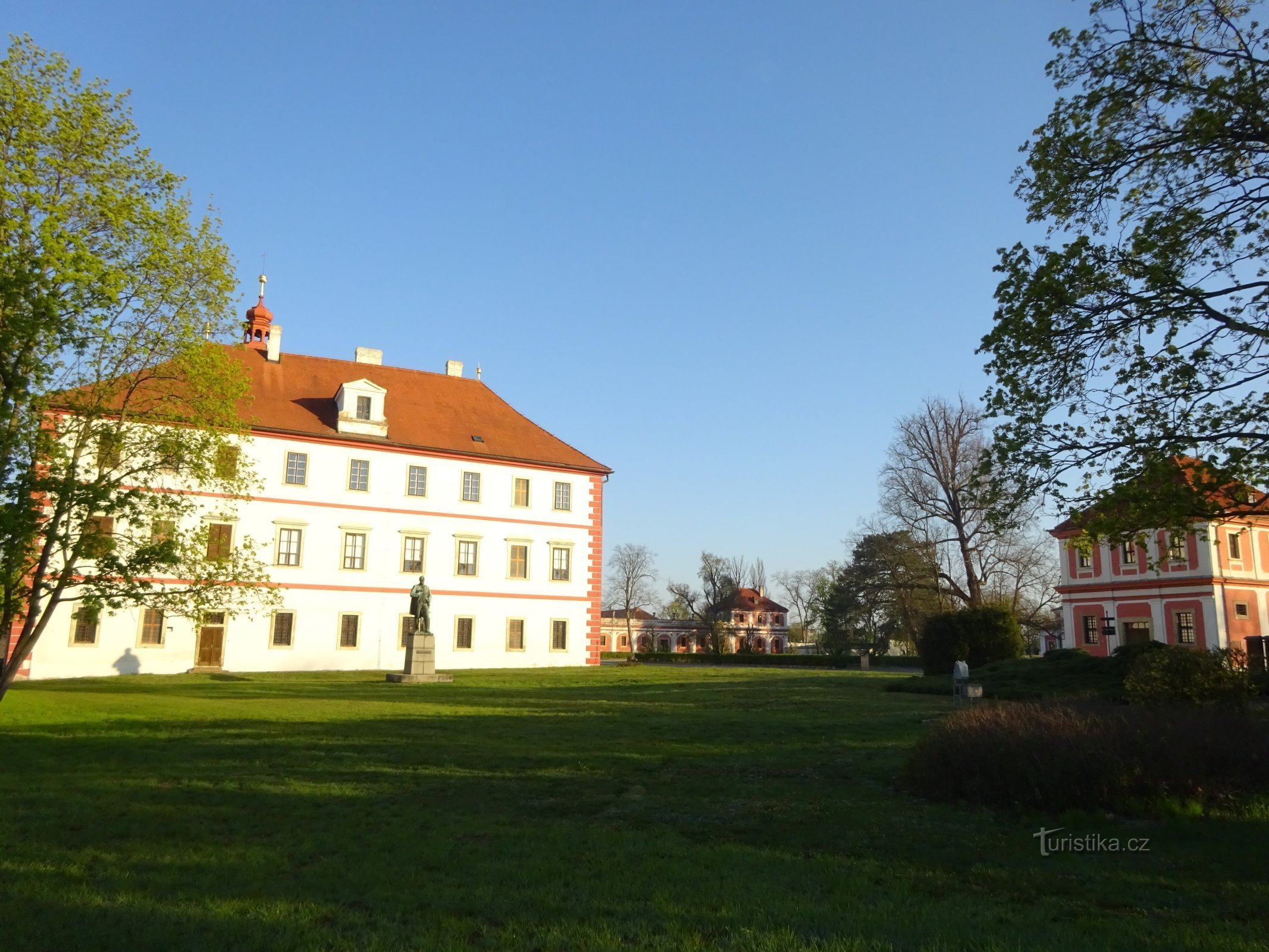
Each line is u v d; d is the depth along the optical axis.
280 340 47.12
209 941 6.05
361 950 5.90
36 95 19.17
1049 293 12.48
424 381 51.06
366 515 44.41
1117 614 51.03
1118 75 12.53
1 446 17.64
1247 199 12.17
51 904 6.84
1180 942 6.02
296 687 30.80
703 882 7.53
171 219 20.19
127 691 27.84
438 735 16.81
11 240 18.22
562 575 49.28
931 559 49.03
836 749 15.01
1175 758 9.94
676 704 23.45
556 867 7.96
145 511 20.06
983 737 10.76
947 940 6.06
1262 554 49.00
